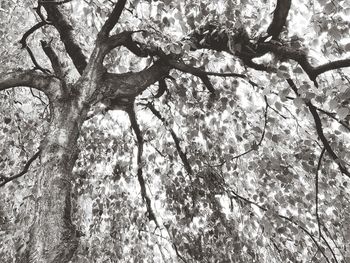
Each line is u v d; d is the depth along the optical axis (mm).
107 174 5801
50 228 2270
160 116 5559
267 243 5418
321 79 4098
